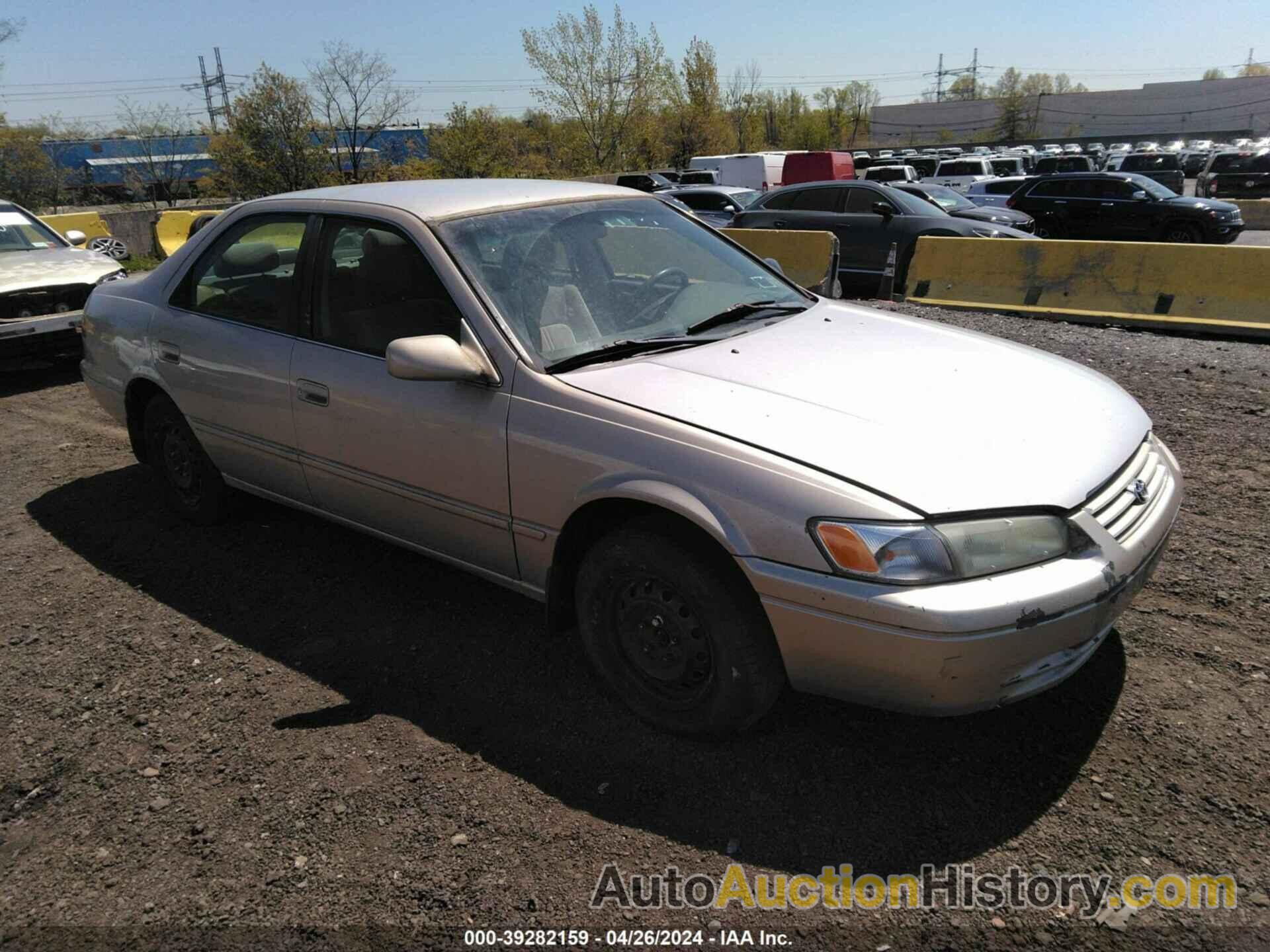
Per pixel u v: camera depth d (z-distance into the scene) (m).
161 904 2.29
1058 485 2.46
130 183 40.72
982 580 2.29
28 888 2.37
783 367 2.96
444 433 3.08
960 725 2.81
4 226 8.48
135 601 3.84
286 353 3.61
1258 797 2.47
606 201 3.76
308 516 4.62
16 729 3.02
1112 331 8.28
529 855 2.39
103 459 5.65
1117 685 2.97
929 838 2.39
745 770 2.66
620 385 2.82
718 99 49.53
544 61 43.03
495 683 3.15
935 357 3.15
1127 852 2.31
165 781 2.73
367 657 3.33
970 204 16.69
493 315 3.03
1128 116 96.44
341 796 2.62
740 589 2.53
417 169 36.78
